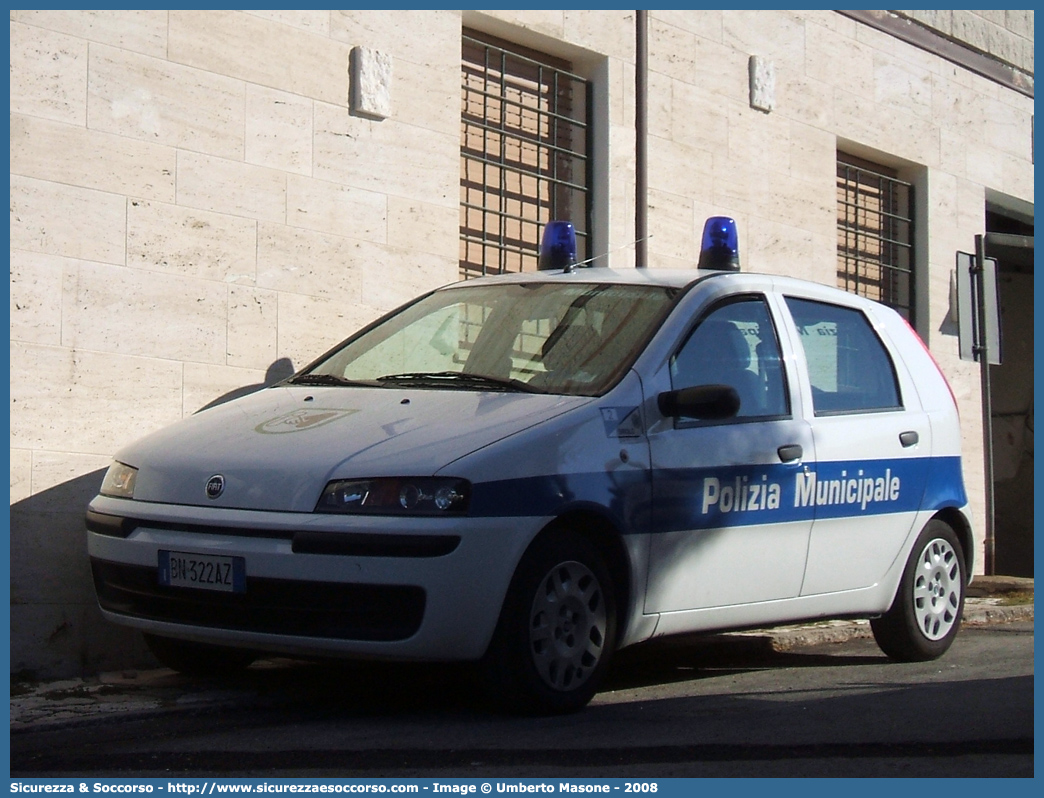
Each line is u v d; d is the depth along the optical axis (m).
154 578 5.62
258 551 5.30
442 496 5.21
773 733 5.09
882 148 12.78
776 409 6.62
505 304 6.79
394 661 5.32
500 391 6.08
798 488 6.59
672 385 6.14
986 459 12.22
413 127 8.87
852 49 12.45
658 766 4.56
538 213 10.15
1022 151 14.49
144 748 5.03
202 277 7.72
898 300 13.41
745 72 11.38
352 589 5.18
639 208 10.41
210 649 6.58
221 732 5.34
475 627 5.27
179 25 7.68
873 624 7.42
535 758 4.70
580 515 5.65
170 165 7.60
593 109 10.39
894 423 7.30
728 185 11.19
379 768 4.60
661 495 5.91
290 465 5.45
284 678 6.66
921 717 5.42
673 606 6.02
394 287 8.70
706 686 6.48
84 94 7.25
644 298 6.52
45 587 6.97
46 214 7.07
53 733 5.40
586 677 5.66
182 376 7.59
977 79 13.91
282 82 8.17
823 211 12.08
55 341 7.07
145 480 5.80
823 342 7.10
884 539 7.15
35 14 7.08
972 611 9.80
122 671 6.95
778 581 6.53
